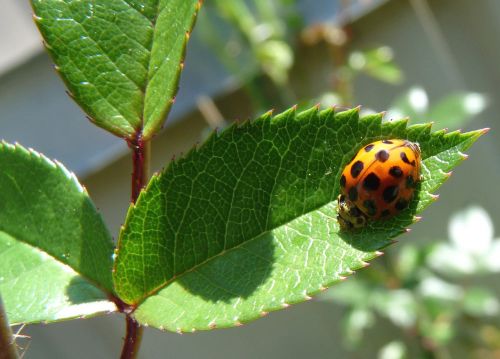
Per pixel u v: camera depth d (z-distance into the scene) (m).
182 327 0.05
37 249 0.06
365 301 0.14
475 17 0.16
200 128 0.16
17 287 0.05
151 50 0.05
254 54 0.15
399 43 0.16
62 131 0.15
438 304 0.14
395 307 0.14
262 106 0.15
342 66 0.15
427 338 0.15
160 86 0.05
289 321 0.18
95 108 0.05
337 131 0.05
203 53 0.15
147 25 0.05
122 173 0.16
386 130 0.05
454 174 0.17
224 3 0.15
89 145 0.16
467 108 0.13
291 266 0.05
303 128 0.05
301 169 0.05
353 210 0.05
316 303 0.18
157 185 0.05
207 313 0.05
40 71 0.15
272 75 0.15
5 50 0.15
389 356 0.16
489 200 0.17
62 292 0.05
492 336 0.17
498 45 0.16
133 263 0.05
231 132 0.05
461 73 0.16
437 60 0.16
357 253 0.05
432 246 0.15
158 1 0.05
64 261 0.05
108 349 0.18
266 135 0.05
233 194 0.05
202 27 0.15
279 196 0.05
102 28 0.05
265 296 0.05
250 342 0.19
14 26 0.15
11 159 0.06
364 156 0.05
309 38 0.16
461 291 0.15
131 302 0.05
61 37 0.05
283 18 0.15
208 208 0.05
